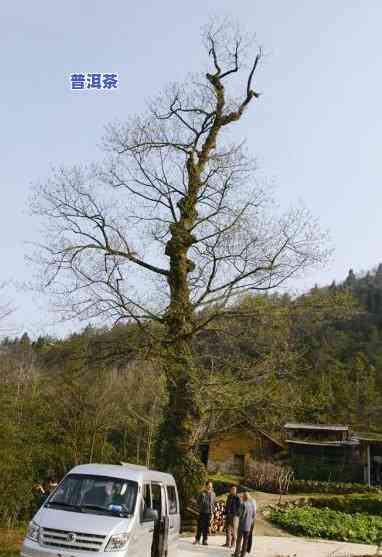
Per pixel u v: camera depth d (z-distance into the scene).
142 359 22.12
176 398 22.08
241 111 25.53
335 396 69.00
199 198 24.48
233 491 20.53
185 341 22.41
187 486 21.73
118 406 37.59
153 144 24.73
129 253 23.31
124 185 25.22
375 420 69.44
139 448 45.09
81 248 22.36
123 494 11.14
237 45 25.48
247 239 22.52
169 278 23.45
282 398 21.64
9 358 28.56
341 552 20.42
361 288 113.19
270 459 51.03
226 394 21.08
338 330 92.12
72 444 33.41
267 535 24.34
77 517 10.40
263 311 22.14
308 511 29.36
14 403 23.58
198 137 25.41
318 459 50.25
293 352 22.30
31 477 24.28
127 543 10.19
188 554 17.67
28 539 10.21
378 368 80.19
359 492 42.78
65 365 23.20
